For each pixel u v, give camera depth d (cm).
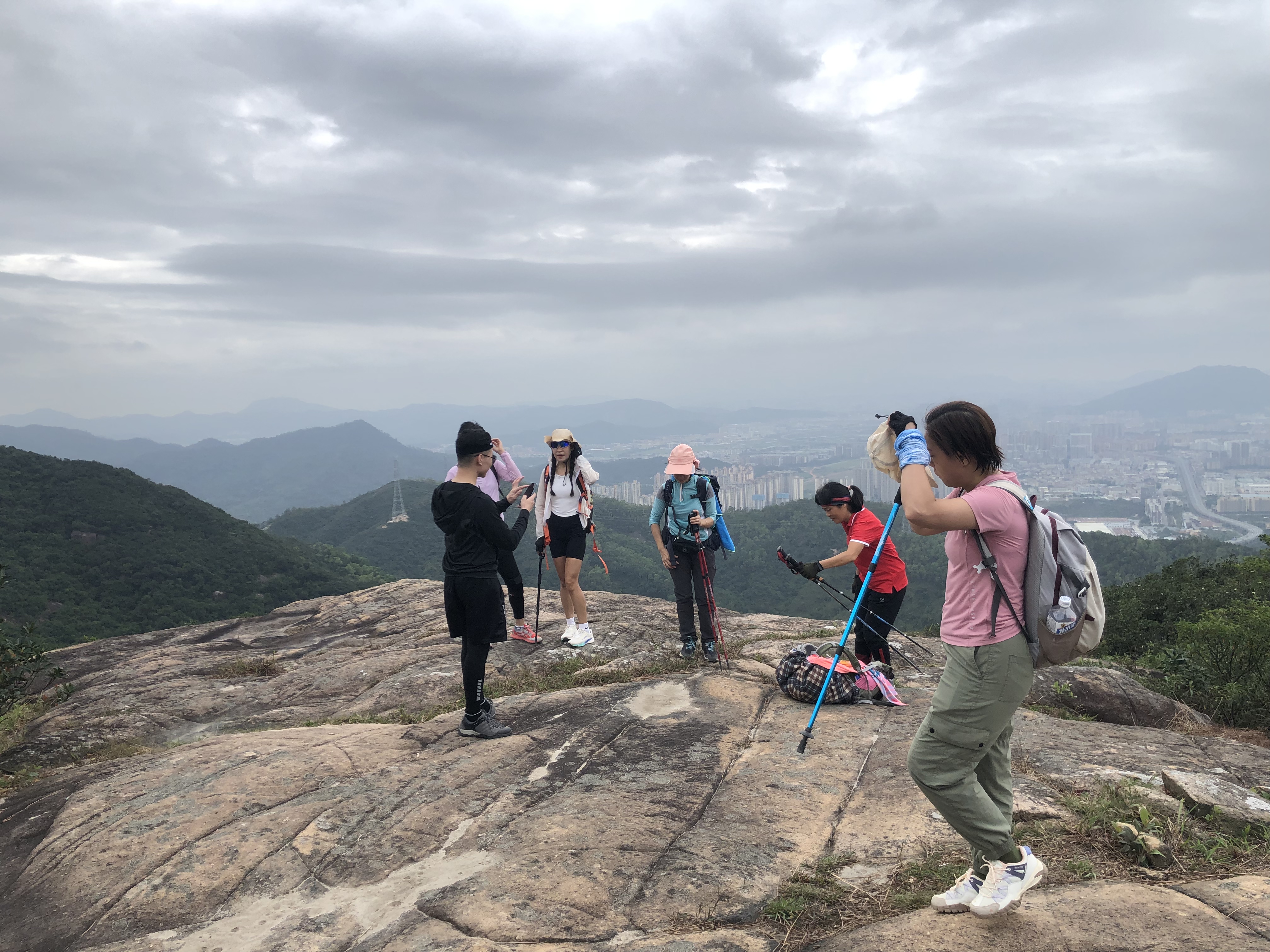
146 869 313
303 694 642
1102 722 527
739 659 647
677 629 761
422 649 726
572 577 683
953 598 246
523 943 250
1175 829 298
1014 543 233
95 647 845
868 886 279
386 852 323
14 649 626
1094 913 235
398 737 460
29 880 322
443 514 460
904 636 720
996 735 237
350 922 276
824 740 436
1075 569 229
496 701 543
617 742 442
